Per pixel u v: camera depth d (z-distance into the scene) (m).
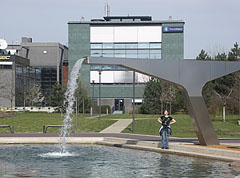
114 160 19.00
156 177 14.70
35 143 27.70
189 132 36.84
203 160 18.69
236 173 15.30
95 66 89.62
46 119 56.31
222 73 21.25
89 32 88.94
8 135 32.31
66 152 22.27
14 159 19.66
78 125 46.31
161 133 21.94
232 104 57.41
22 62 95.31
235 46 73.75
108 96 90.25
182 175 15.00
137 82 90.31
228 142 24.12
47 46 105.00
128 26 88.69
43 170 16.42
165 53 88.50
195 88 21.06
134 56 88.88
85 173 15.66
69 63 89.19
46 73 105.06
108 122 51.03
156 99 78.94
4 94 88.56
